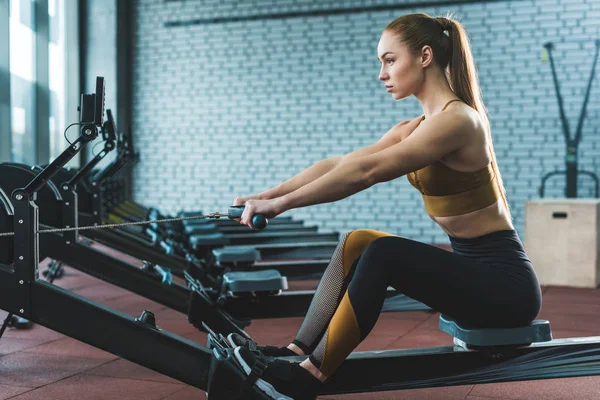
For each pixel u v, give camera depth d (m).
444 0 8.09
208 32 9.09
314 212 8.67
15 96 7.52
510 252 1.84
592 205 5.13
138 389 2.56
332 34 8.59
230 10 8.99
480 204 1.84
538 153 7.86
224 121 9.08
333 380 1.85
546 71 7.79
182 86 9.23
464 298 1.78
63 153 1.93
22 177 2.92
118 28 9.15
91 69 9.17
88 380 2.68
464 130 1.75
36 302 1.94
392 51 1.89
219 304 2.82
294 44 8.74
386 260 1.76
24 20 7.69
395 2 8.31
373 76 8.47
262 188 8.97
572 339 1.96
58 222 3.30
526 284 1.82
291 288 5.09
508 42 7.89
